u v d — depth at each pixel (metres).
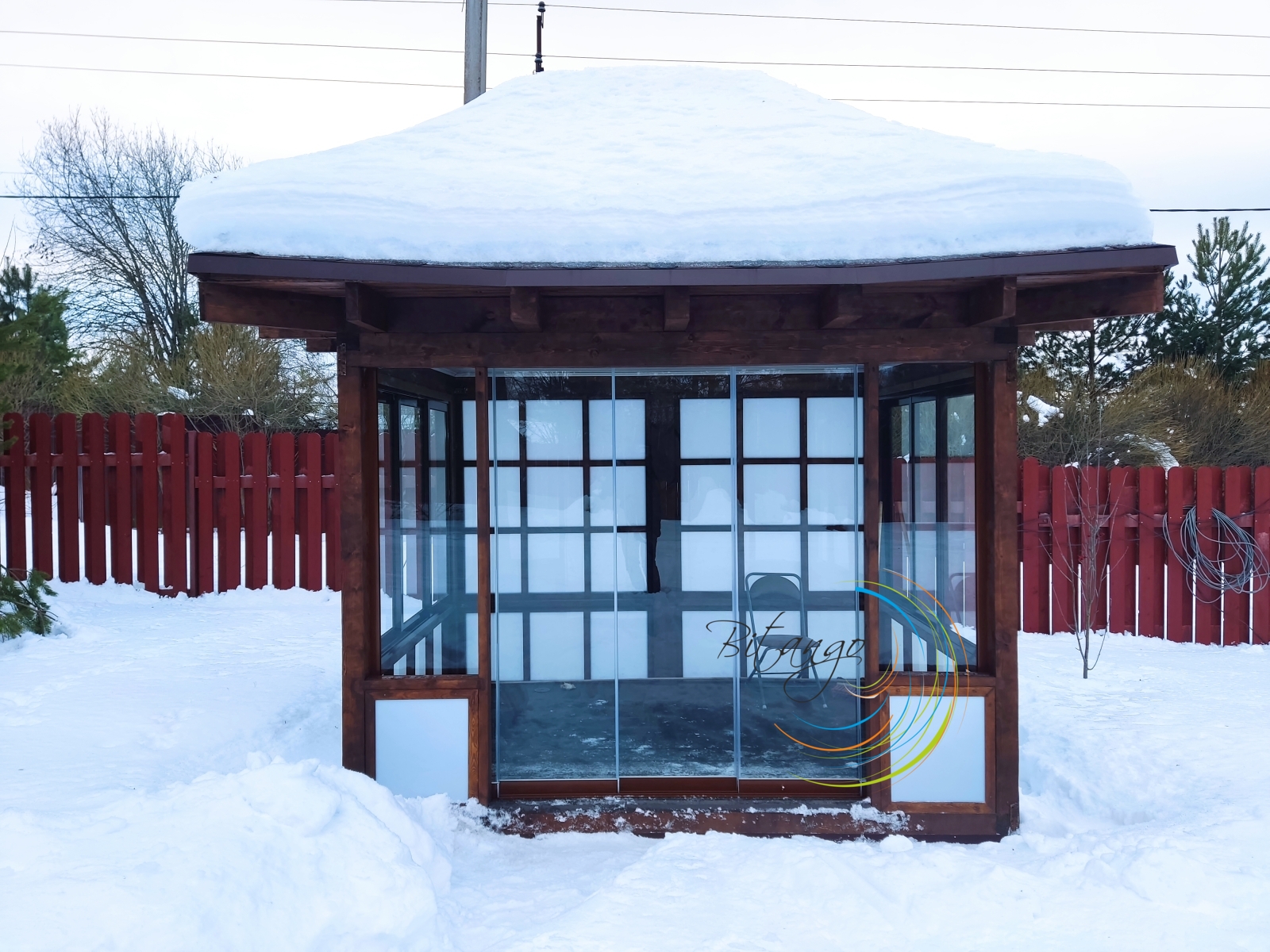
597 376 4.30
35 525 8.88
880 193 3.72
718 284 3.53
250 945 2.71
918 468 4.15
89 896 2.63
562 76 4.83
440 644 4.21
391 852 3.23
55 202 22.56
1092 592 6.91
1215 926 3.06
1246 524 7.92
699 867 3.59
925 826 4.00
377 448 4.23
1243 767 4.71
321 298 3.96
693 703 4.32
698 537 4.34
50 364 14.84
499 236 3.63
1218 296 18.50
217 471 9.37
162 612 8.47
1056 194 3.58
